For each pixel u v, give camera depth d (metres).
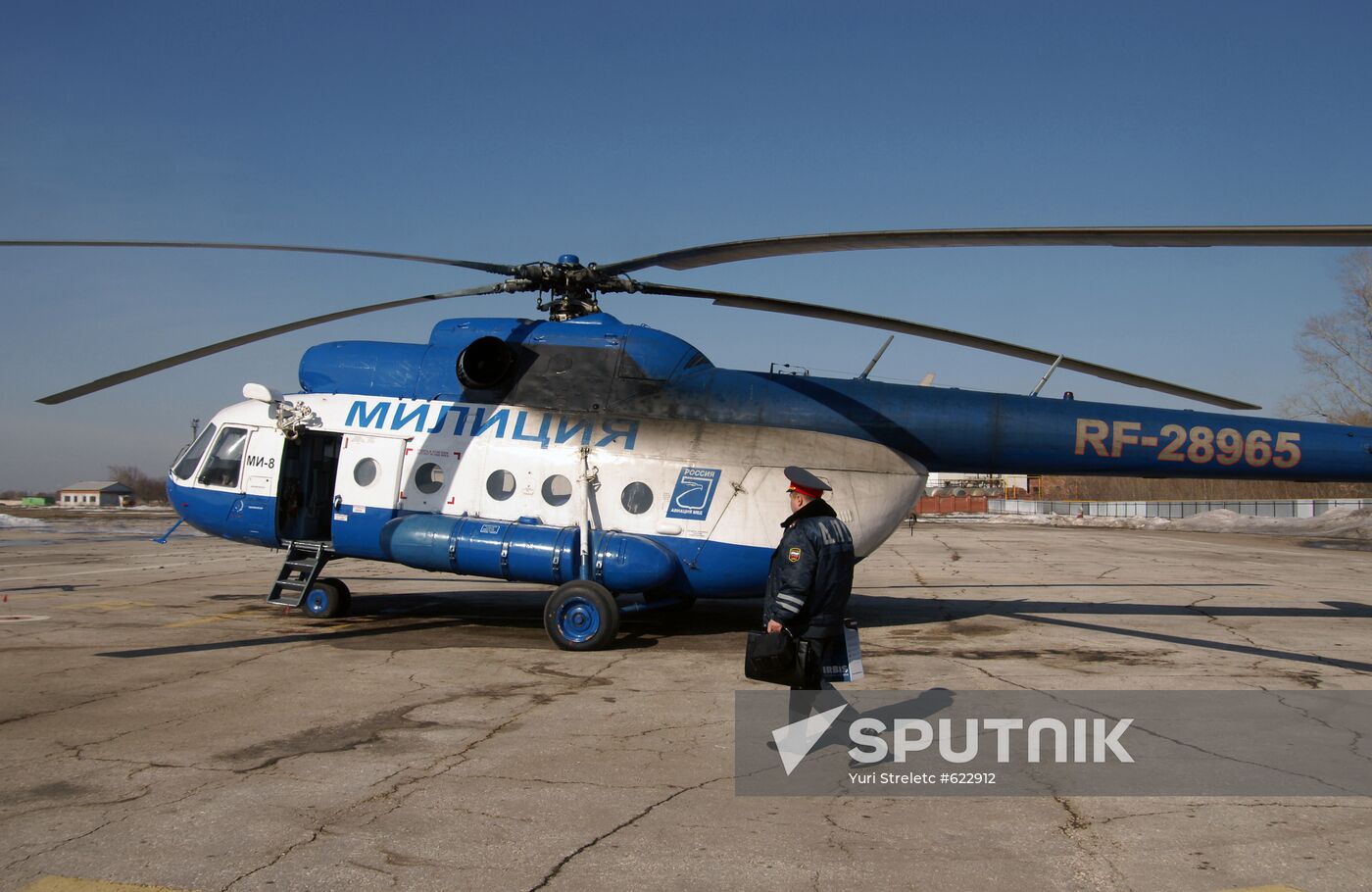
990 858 4.10
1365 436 10.30
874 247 7.55
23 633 10.02
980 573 19.59
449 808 4.68
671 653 9.23
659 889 3.77
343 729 6.16
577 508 10.07
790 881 3.84
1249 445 10.32
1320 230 6.00
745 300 9.87
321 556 11.05
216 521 11.29
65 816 4.53
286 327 10.05
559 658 8.91
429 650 9.25
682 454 10.09
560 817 4.57
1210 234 6.31
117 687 7.36
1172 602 14.15
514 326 11.14
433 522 10.12
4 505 120.31
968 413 10.36
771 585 5.30
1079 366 10.04
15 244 8.22
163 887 3.76
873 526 10.02
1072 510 65.62
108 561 21.83
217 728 6.15
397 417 10.80
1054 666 8.61
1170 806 4.78
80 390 9.94
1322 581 17.84
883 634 10.67
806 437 10.20
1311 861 4.09
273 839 4.25
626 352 10.67
